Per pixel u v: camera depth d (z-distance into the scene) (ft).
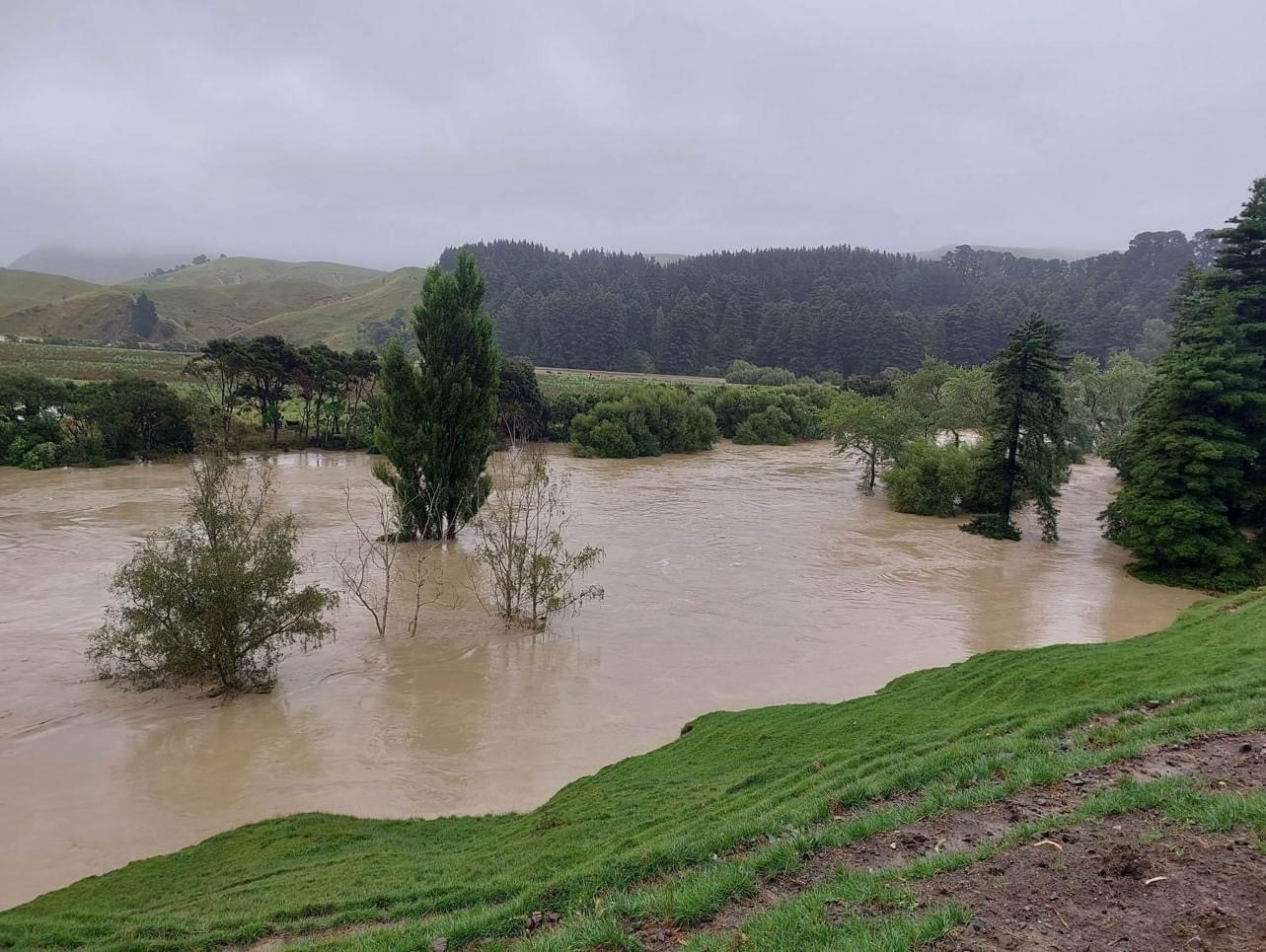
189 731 54.08
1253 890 18.08
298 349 216.74
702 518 134.62
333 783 47.01
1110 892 18.84
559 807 39.04
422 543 113.60
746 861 23.71
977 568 103.81
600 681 63.46
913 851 23.16
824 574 98.58
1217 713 31.35
